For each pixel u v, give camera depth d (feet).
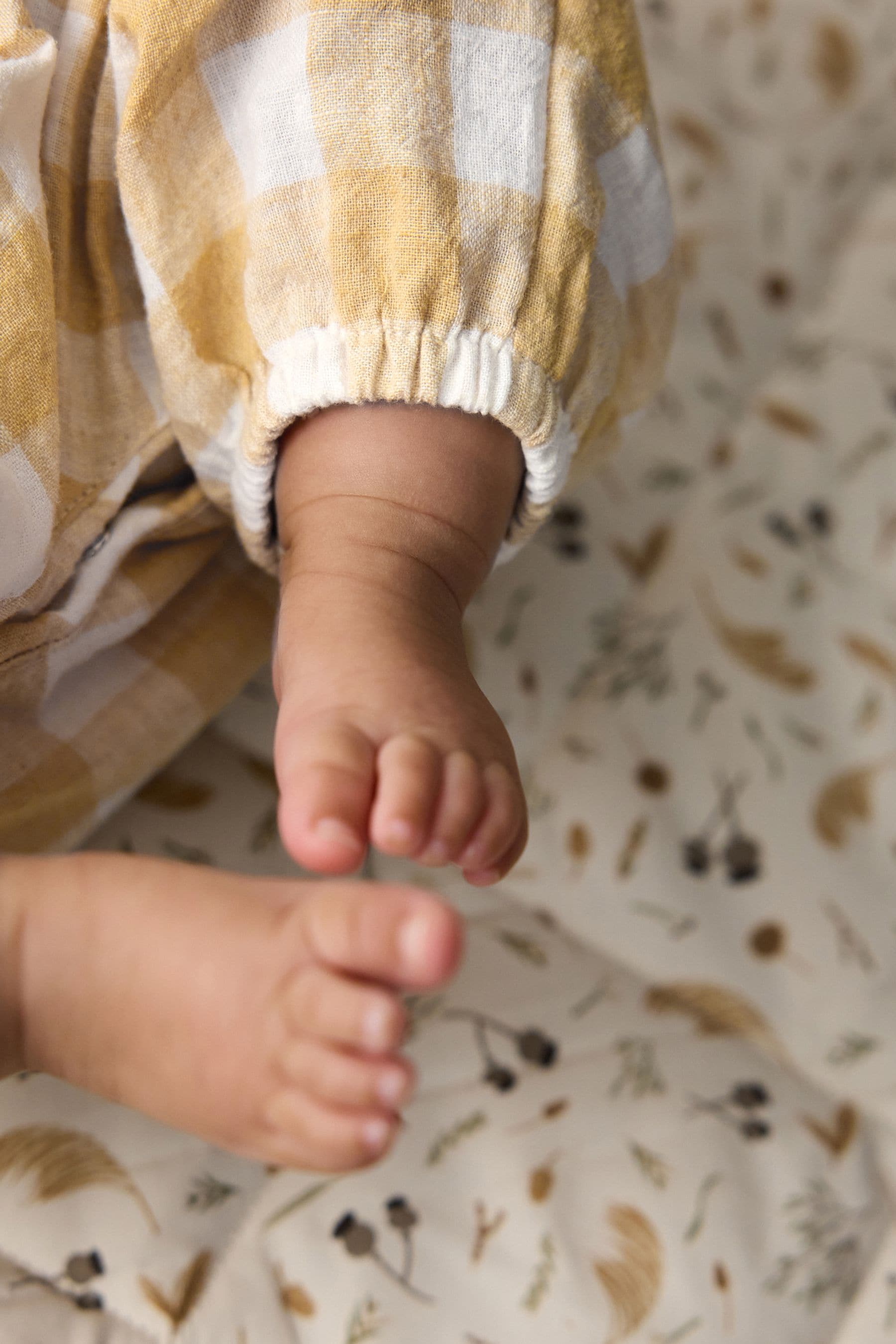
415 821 1.24
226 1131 1.28
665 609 2.66
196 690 2.09
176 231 1.73
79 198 1.77
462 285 1.59
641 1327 1.83
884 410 2.98
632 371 1.94
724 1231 1.94
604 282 1.73
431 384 1.57
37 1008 1.33
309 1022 1.19
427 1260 1.85
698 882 2.33
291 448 1.66
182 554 2.06
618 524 2.76
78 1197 1.80
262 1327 1.76
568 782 2.41
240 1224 1.85
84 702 1.97
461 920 1.18
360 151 1.62
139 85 1.64
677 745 2.48
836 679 2.61
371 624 1.50
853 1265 1.96
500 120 1.66
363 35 1.63
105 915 1.32
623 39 1.76
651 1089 2.09
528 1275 1.85
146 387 1.88
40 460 1.64
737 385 3.01
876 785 2.48
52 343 1.65
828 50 3.43
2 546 1.62
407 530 1.59
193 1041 1.26
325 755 1.30
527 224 1.64
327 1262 1.83
